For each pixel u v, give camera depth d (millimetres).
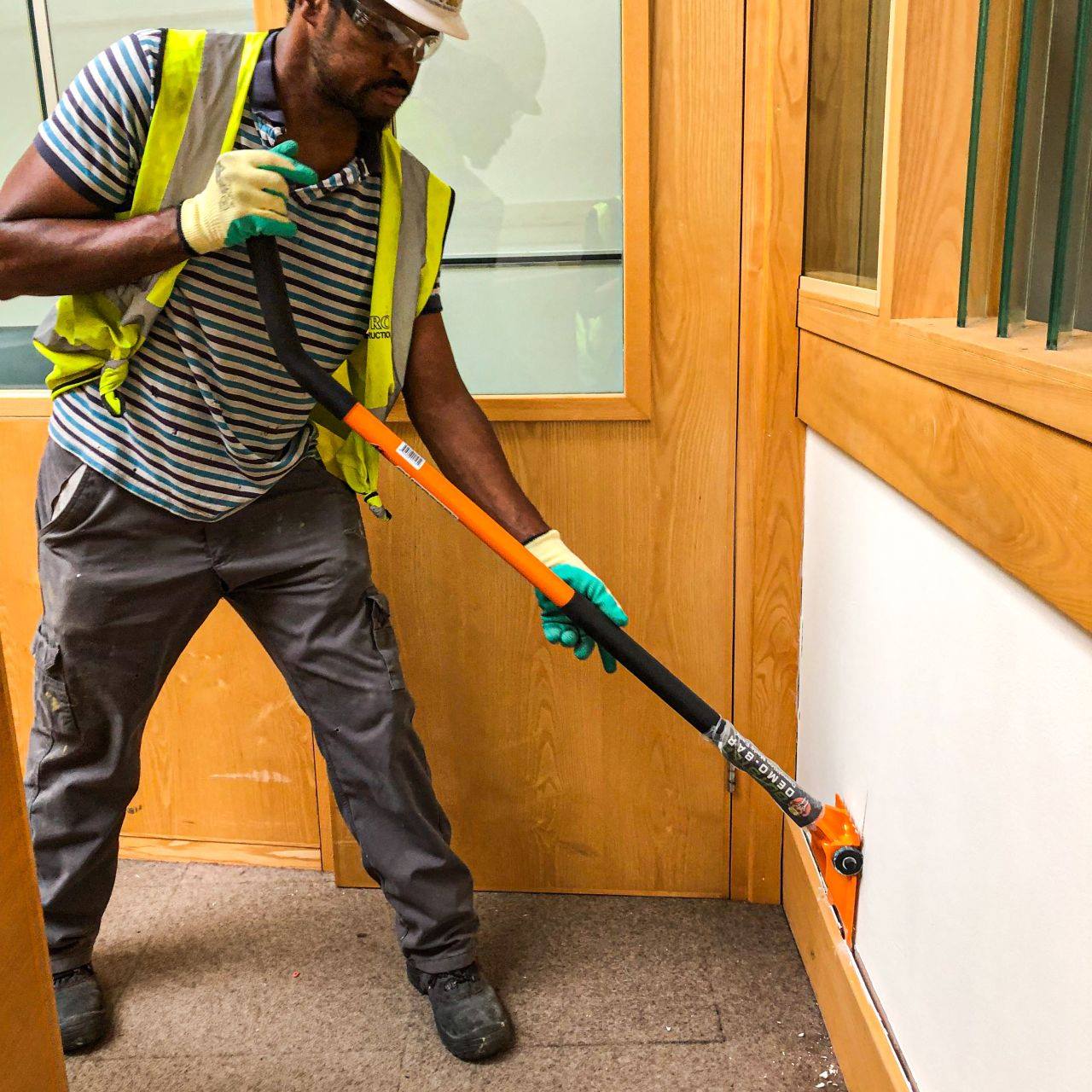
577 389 1675
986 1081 967
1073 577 745
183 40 1205
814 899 1572
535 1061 1474
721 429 1636
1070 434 743
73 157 1169
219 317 1266
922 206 1094
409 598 1751
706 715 1291
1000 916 930
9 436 1766
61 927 1513
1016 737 893
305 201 1261
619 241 1605
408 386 1478
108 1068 1467
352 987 1628
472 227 1629
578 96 1556
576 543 1704
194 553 1392
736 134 1525
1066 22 930
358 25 1122
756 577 1675
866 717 1335
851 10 1383
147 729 1888
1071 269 868
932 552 1091
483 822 1846
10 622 1857
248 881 1894
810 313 1492
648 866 1840
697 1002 1583
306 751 1874
